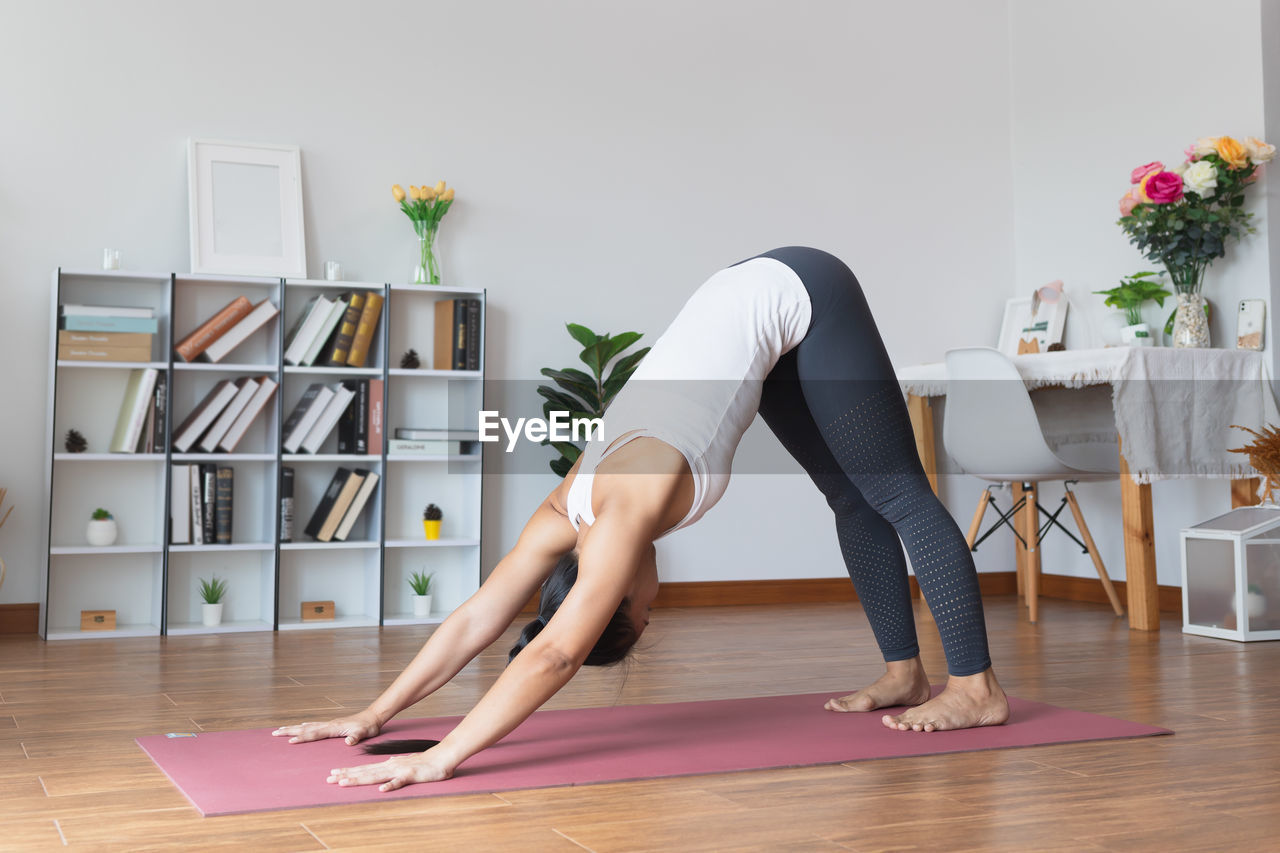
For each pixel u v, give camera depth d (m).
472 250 4.54
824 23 5.12
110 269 3.87
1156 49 4.71
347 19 4.39
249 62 4.25
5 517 3.83
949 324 5.24
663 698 2.62
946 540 2.27
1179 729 2.28
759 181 4.98
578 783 1.81
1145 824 1.60
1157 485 4.62
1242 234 4.28
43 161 3.98
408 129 4.46
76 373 3.98
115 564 4.01
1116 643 3.59
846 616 4.37
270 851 1.46
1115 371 3.78
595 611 1.81
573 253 4.68
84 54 4.04
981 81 5.37
